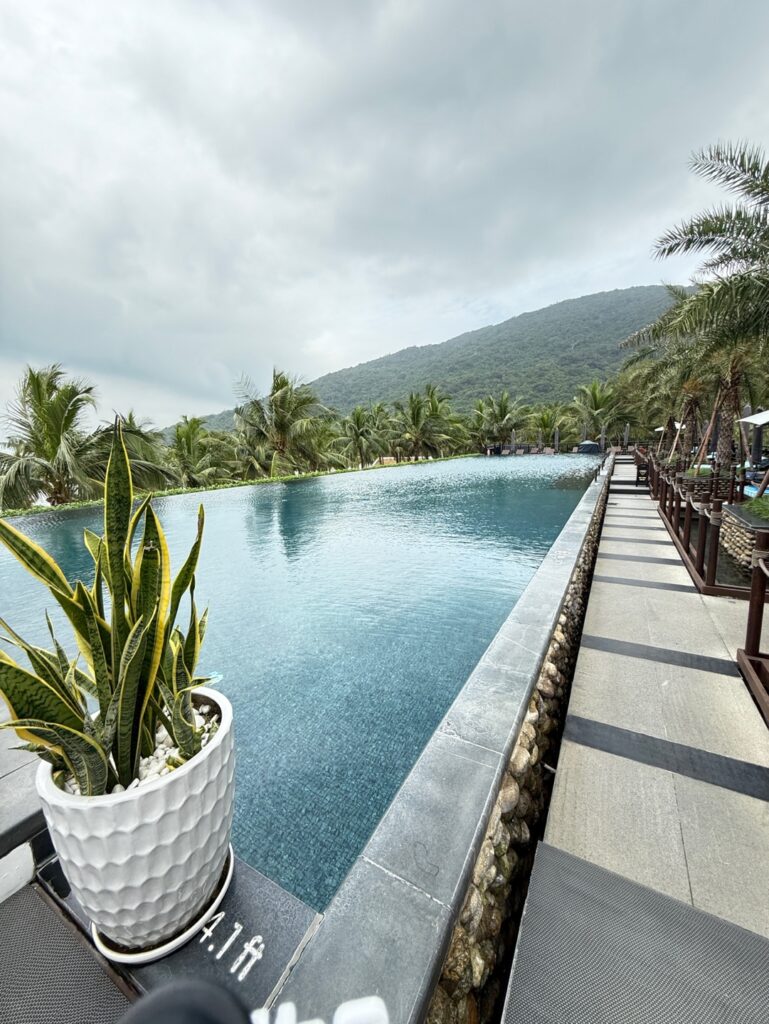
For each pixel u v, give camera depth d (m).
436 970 1.03
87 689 1.15
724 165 5.99
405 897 1.15
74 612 1.04
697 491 7.91
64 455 11.53
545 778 2.18
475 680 2.20
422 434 29.56
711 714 2.27
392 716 3.08
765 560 2.56
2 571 7.35
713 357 8.57
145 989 0.99
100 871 0.90
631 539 6.14
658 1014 1.04
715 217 6.34
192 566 1.15
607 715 2.29
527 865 1.75
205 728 1.14
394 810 1.43
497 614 4.79
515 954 1.18
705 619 3.38
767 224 6.12
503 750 1.71
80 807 0.87
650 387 14.80
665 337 8.03
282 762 2.64
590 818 1.70
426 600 5.23
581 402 30.58
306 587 5.78
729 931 1.24
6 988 0.99
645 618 3.44
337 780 2.50
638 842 1.59
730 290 5.83
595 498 7.98
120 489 1.08
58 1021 0.95
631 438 29.14
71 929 1.11
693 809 1.72
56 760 0.99
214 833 1.05
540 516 10.02
